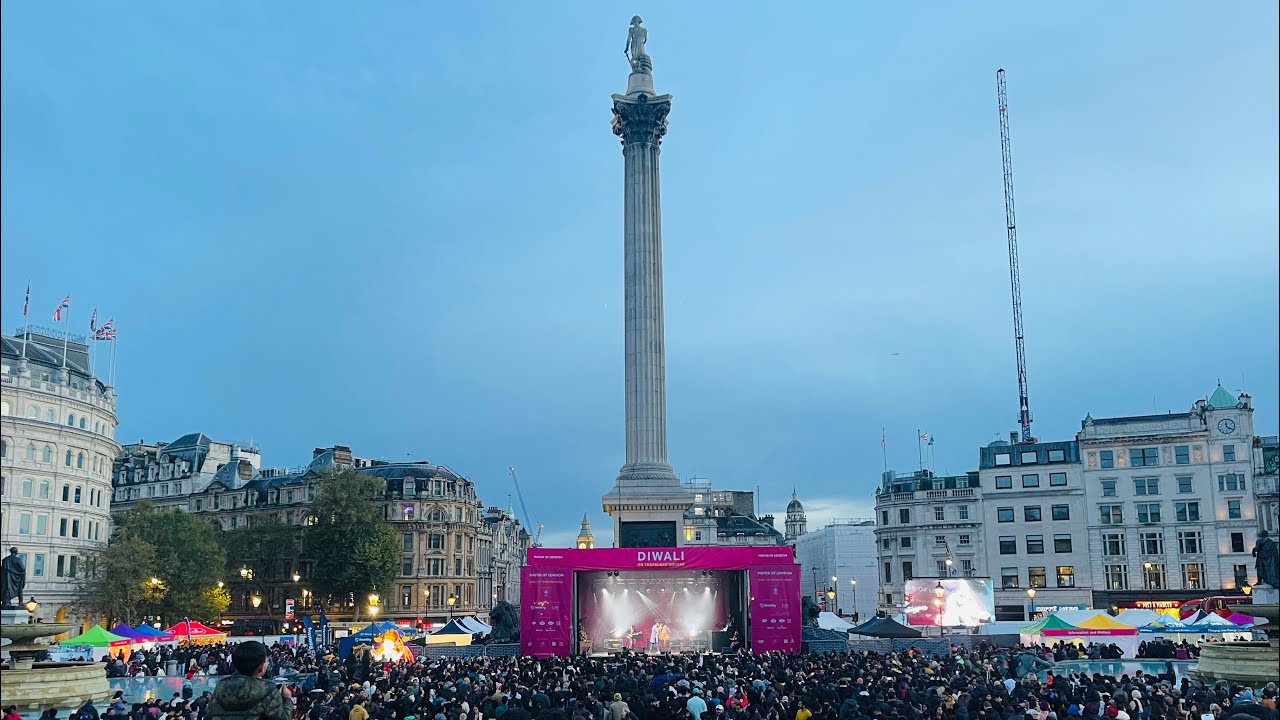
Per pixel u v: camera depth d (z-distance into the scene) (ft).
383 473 488.02
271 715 39.19
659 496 281.74
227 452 560.61
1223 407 393.70
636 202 300.40
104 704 119.96
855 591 570.05
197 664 216.74
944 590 266.16
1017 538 416.26
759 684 123.85
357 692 115.34
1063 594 404.77
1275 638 107.34
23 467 328.29
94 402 361.92
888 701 99.81
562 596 245.45
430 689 118.42
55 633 111.55
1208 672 107.04
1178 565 391.24
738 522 625.82
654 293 295.69
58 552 338.13
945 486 438.81
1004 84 531.91
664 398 293.43
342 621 433.48
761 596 246.47
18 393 328.70
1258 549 111.14
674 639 274.36
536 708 106.83
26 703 91.35
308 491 483.10
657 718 102.94
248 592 469.16
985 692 106.22
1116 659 212.64
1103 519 404.77
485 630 279.69
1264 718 71.46
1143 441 402.93
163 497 545.44
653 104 304.91
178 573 356.38
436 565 479.82
